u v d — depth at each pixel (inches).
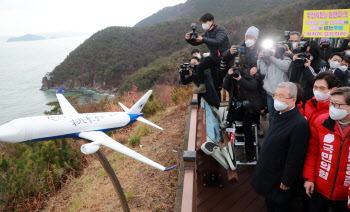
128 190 194.1
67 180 243.3
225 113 192.7
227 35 156.1
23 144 292.7
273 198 89.7
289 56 134.8
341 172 73.5
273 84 132.6
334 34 266.5
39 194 216.5
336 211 78.8
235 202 124.2
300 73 126.1
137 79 2209.6
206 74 176.2
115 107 413.7
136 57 4667.8
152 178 202.1
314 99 92.1
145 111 390.9
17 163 235.3
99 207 189.6
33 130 116.8
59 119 128.7
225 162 119.8
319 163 78.8
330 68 150.3
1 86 6373.0
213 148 117.6
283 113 84.4
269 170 89.0
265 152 90.0
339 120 72.2
